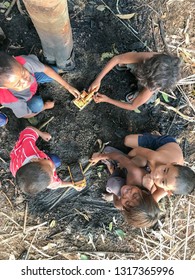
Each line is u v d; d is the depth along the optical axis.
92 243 2.63
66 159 2.61
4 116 2.46
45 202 2.61
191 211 2.67
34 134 2.33
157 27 2.62
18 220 2.59
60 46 2.06
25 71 1.97
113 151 2.50
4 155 2.56
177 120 2.65
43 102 2.48
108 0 2.56
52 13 1.57
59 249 2.62
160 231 2.65
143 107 2.61
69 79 2.58
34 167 2.04
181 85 2.63
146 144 2.48
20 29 2.52
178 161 2.34
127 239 2.65
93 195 2.64
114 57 2.32
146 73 2.08
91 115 2.60
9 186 2.57
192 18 2.64
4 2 2.49
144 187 2.21
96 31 2.56
